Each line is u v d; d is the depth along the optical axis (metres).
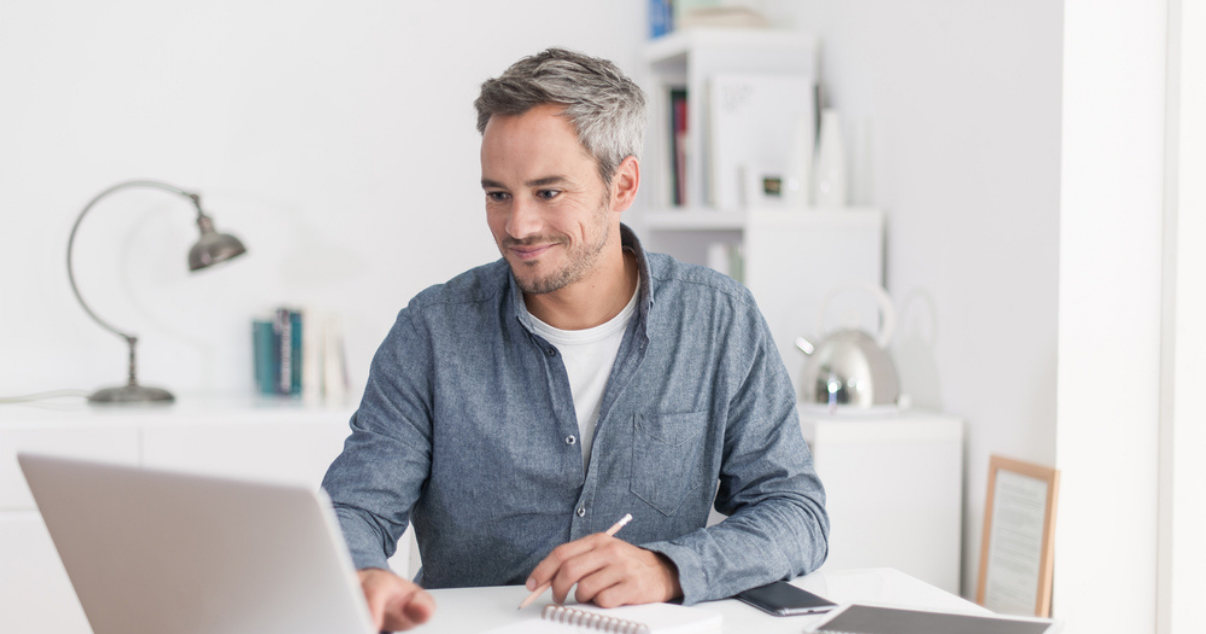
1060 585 2.12
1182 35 2.11
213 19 2.76
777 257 2.58
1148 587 2.18
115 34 2.70
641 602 1.06
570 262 1.17
